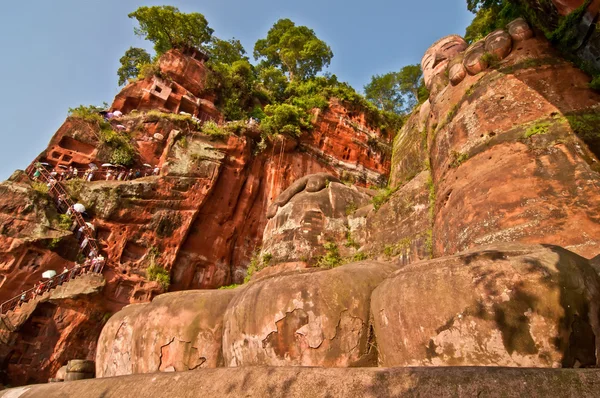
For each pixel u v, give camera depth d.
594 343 3.74
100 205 25.86
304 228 14.44
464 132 11.48
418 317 4.45
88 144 29.53
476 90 11.89
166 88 36.75
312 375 3.63
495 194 9.04
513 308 3.89
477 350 3.96
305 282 5.84
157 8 41.25
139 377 5.00
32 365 19.72
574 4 10.72
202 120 38.16
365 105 43.38
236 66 44.28
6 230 22.00
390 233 13.45
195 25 43.19
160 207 27.50
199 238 28.84
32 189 23.83
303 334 5.46
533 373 2.80
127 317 7.88
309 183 16.11
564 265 4.06
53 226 23.39
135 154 30.31
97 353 8.18
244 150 32.94
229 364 6.29
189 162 29.95
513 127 10.10
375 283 5.80
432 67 18.09
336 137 40.09
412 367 3.29
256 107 43.66
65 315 21.17
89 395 5.26
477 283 4.15
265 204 33.31
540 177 8.60
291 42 54.75
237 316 6.31
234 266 30.09
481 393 2.80
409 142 20.47
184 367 6.63
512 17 15.75
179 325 6.94
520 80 10.96
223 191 30.95
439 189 11.53
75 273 22.89
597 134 8.73
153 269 25.45
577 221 7.54
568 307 3.81
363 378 3.34
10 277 21.27
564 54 11.23
